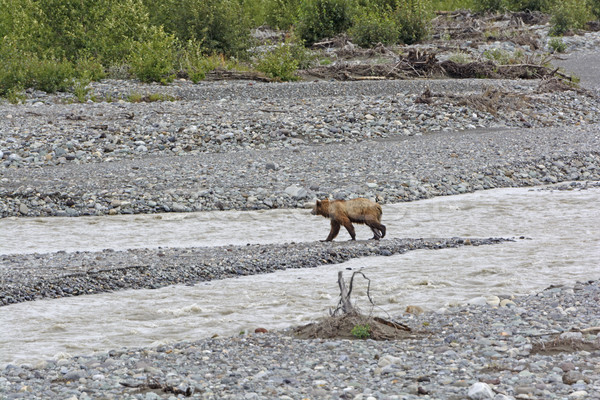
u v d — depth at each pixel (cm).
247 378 2542
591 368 2484
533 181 7938
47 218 6488
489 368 2547
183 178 7550
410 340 2988
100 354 2964
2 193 6938
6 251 5303
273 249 5184
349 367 2645
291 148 9038
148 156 8688
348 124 10019
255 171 7881
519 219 6288
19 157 8275
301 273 4616
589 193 7344
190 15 16038
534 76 14362
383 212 6600
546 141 9506
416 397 2291
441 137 9800
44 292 4147
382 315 3512
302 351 2877
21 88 11706
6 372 2708
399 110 10669
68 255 5022
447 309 3556
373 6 19275
